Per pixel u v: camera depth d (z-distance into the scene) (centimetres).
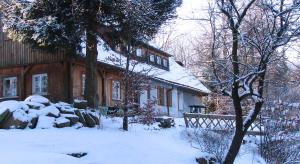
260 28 990
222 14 1017
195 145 1567
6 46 2509
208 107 3192
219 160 1365
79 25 1848
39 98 1571
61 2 1852
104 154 1134
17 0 1891
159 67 3300
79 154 1097
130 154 1181
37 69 2423
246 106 1548
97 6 1820
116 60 1959
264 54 973
